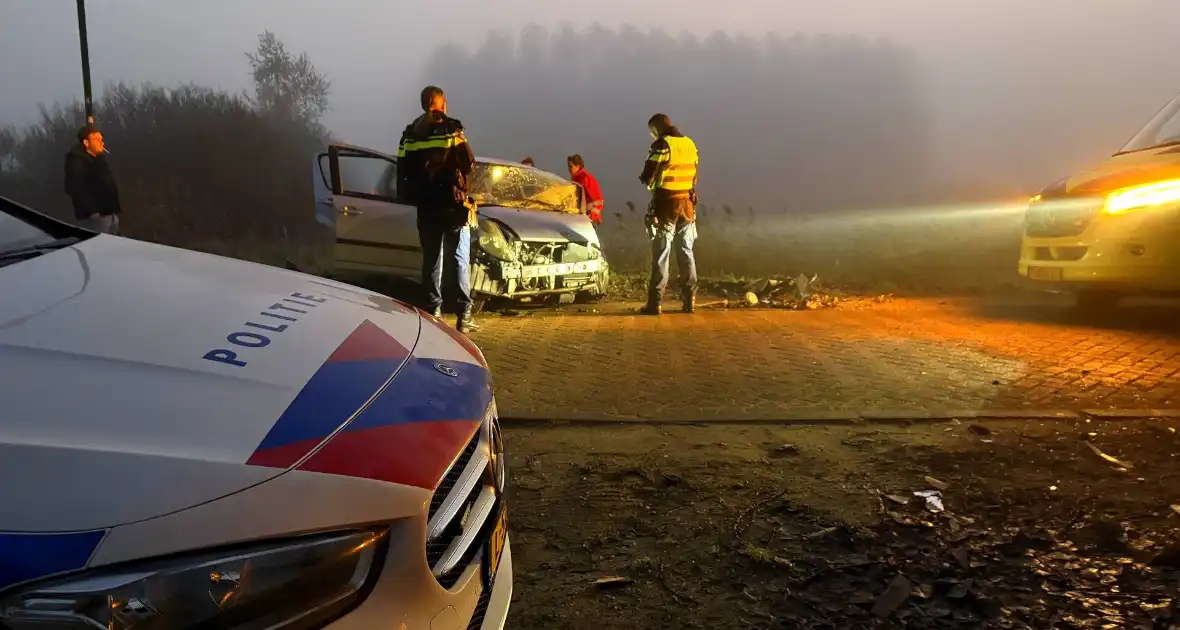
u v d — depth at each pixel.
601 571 3.00
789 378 5.45
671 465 3.93
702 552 3.11
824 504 3.47
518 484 3.74
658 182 8.09
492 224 8.14
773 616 2.70
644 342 6.78
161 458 1.32
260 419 1.49
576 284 8.89
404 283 9.01
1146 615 2.62
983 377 5.38
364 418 1.62
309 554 1.34
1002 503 3.43
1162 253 6.37
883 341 6.66
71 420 1.36
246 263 2.61
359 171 8.75
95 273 2.04
